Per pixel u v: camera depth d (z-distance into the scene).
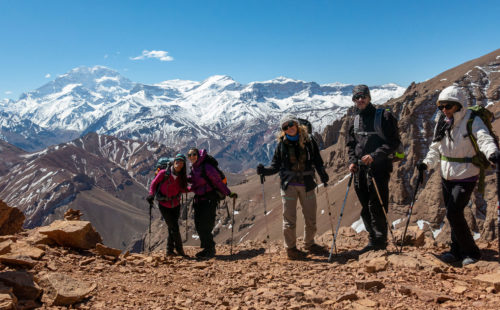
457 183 6.91
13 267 6.48
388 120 7.85
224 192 9.97
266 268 7.94
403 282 6.00
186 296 5.97
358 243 10.21
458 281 5.87
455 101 6.67
